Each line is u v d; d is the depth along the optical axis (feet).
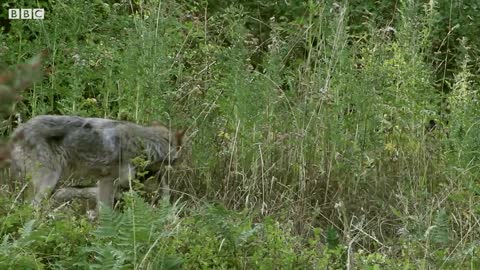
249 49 44.45
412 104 39.19
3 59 38.73
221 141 37.58
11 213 29.94
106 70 39.06
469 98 39.86
